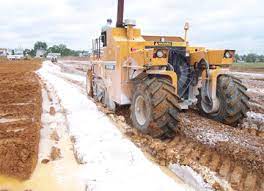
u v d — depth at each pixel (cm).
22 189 424
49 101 1061
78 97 1095
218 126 656
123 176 440
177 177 456
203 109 725
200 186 412
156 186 411
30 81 1700
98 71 961
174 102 577
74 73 2541
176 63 713
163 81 602
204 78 699
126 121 746
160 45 720
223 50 670
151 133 603
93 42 1028
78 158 512
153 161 511
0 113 850
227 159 513
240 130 638
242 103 667
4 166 478
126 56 727
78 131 650
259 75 2348
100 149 540
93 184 416
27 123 732
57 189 421
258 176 457
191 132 621
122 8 801
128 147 548
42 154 545
